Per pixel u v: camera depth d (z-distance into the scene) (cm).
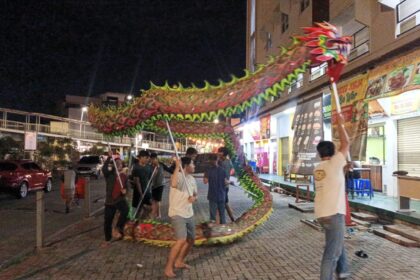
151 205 1160
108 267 688
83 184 1390
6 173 1797
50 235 981
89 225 1112
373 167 1553
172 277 627
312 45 679
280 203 1582
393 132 1441
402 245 844
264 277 626
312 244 855
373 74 1275
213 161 984
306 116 1484
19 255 777
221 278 623
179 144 3356
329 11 1905
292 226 1072
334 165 527
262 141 3309
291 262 712
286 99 2380
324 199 523
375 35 1487
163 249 815
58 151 3538
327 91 1731
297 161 1500
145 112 820
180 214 646
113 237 914
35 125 4038
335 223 514
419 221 920
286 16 2772
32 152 3170
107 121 892
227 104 774
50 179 2200
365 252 785
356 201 1263
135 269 676
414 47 1111
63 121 5528
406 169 1391
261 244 857
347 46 686
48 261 732
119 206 882
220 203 966
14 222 1195
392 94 1130
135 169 1091
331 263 515
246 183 1003
